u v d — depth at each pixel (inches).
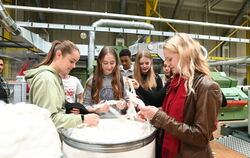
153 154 28.2
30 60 134.3
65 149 26.1
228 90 92.5
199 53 27.8
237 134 69.9
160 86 57.5
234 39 141.3
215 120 24.9
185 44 26.9
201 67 27.2
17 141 13.3
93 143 23.0
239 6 188.7
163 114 26.5
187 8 194.2
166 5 186.2
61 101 31.8
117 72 53.7
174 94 30.1
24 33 87.8
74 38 177.8
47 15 169.5
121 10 158.1
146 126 31.1
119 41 181.5
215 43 211.3
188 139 24.7
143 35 129.4
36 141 14.4
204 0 178.2
